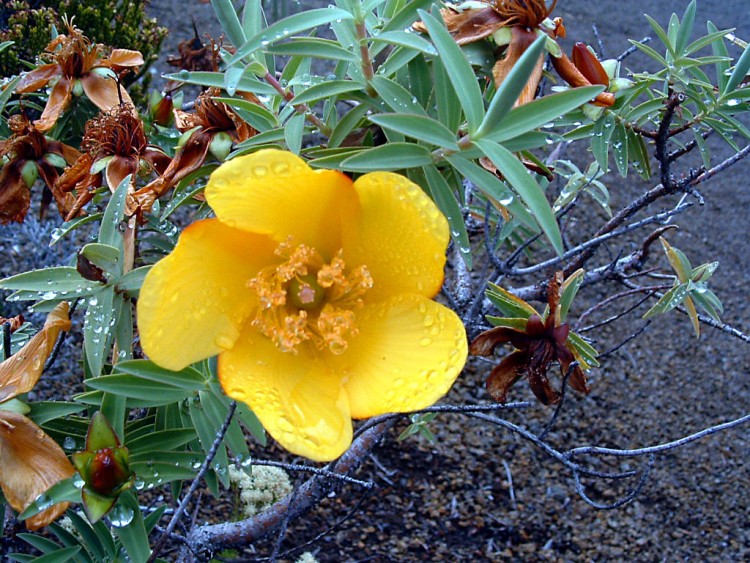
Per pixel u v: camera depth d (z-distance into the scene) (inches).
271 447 15.1
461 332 5.7
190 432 7.0
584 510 15.4
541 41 5.2
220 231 5.5
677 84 8.2
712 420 17.5
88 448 6.2
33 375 6.5
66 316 6.8
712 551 15.0
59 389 14.1
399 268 5.9
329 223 5.8
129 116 7.7
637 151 8.2
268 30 5.7
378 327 6.0
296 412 5.7
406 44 5.8
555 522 15.1
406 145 5.9
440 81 6.1
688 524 15.5
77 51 8.5
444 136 5.7
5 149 8.5
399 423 16.2
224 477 7.1
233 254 5.7
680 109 8.0
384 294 6.0
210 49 9.6
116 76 8.8
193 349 5.6
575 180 9.9
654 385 18.1
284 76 6.9
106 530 7.2
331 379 5.9
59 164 8.7
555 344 6.7
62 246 14.6
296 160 5.3
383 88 6.1
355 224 5.7
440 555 14.1
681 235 22.1
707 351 19.2
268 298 5.7
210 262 5.6
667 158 7.9
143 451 6.9
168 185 7.1
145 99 14.9
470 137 5.7
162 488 13.8
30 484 6.2
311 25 5.8
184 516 11.2
